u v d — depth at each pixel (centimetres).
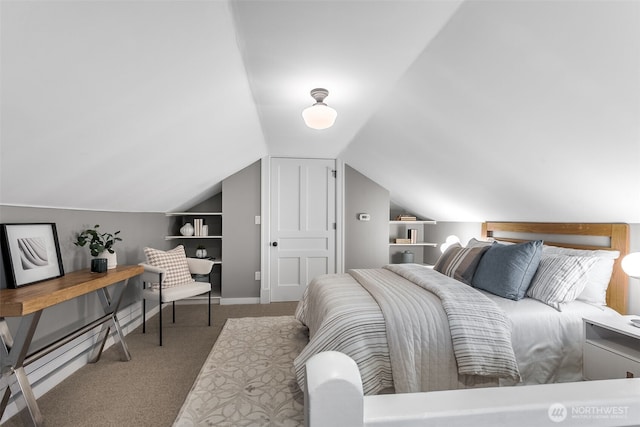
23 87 115
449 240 379
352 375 49
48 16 96
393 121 269
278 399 193
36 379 197
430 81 196
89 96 139
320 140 357
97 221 271
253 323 332
